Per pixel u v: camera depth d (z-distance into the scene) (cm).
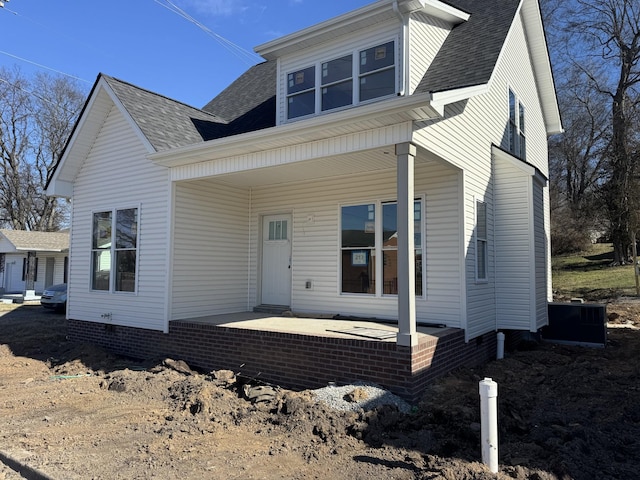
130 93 988
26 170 4034
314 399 567
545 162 1461
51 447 461
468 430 454
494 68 710
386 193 877
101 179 1044
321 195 963
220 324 811
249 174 881
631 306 1577
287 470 403
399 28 781
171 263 893
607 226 2539
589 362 830
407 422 501
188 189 934
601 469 404
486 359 873
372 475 388
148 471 404
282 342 714
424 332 718
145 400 625
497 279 958
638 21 2467
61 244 2838
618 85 2522
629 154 2325
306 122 662
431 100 561
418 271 831
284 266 1022
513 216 948
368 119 619
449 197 806
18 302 2431
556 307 1067
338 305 927
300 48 901
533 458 416
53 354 970
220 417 542
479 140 888
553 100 1391
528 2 1139
